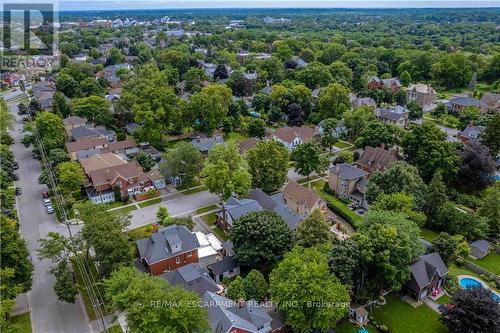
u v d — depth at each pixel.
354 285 48.34
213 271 53.03
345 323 47.50
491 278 55.62
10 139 100.38
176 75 165.50
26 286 48.41
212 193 74.62
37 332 44.94
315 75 148.38
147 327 34.16
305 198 69.06
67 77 139.25
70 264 55.59
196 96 105.69
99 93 141.12
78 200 74.56
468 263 58.62
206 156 93.69
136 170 78.56
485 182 79.31
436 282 52.50
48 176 77.19
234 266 54.25
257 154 76.06
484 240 63.31
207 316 39.03
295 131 101.75
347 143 105.38
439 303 50.81
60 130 95.75
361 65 173.75
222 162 69.88
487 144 90.31
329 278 43.03
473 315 42.38
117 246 48.56
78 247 51.97
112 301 38.56
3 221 50.34
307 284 41.28
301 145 82.81
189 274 48.88
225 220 64.62
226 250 57.66
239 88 146.25
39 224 67.12
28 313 47.78
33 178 84.19
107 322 46.09
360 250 47.53
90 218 53.53
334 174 78.62
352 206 73.69
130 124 112.00
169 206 74.00
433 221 67.56
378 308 49.62
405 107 127.56
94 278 52.28
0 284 43.44
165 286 38.59
